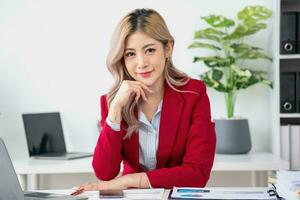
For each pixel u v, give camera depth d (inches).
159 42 65.1
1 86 125.8
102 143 66.6
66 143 125.3
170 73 69.7
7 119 126.1
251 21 110.3
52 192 58.7
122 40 64.4
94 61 124.1
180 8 122.0
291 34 109.0
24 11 125.0
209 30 111.8
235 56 118.3
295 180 49.7
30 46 125.2
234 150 111.1
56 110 125.3
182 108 68.2
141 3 122.7
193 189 56.8
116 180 61.5
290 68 120.3
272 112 114.4
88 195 55.5
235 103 122.4
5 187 47.1
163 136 67.7
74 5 124.1
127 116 67.5
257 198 50.4
